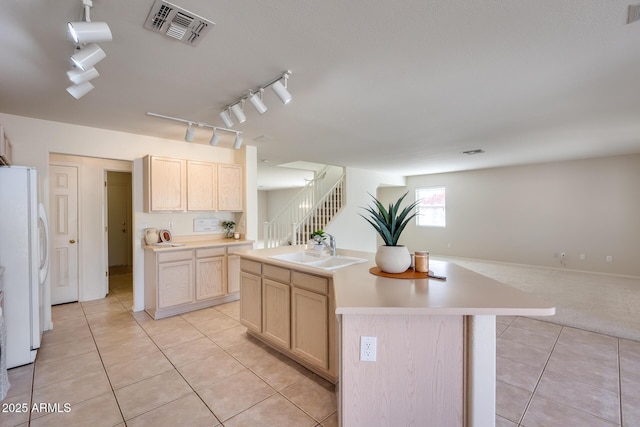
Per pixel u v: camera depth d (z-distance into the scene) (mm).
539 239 6445
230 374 2400
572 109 2953
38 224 2678
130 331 3229
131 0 1412
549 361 2576
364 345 1466
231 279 4152
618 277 5484
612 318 3535
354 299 1458
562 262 6172
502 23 1615
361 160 5910
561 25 1631
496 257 7035
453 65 2082
